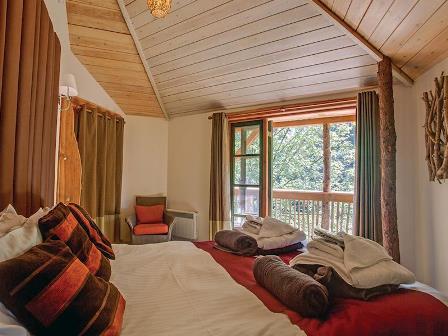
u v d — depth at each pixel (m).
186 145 4.75
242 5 2.58
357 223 2.97
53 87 2.32
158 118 4.93
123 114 4.64
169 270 1.59
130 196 4.69
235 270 1.65
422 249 2.69
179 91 4.11
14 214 1.28
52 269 0.87
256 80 3.47
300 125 4.87
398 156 2.93
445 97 2.13
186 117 4.77
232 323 1.01
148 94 4.29
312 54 2.85
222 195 4.09
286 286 1.16
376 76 2.94
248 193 4.12
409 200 2.88
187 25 2.93
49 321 0.80
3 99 1.45
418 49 2.28
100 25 3.10
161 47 3.32
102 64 3.66
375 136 2.93
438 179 2.33
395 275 1.24
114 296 1.04
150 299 1.22
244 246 1.96
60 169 2.97
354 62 2.82
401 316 1.06
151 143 4.88
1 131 1.44
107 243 1.85
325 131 4.76
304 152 5.51
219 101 4.13
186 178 4.73
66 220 1.37
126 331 0.96
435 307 1.13
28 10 1.67
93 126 3.77
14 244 0.98
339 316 1.06
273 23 2.66
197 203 4.57
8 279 0.77
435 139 2.32
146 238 3.89
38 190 1.92
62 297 0.84
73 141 3.17
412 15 1.92
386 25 2.15
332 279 1.24
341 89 3.26
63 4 2.86
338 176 5.15
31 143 1.78
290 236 2.07
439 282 2.38
